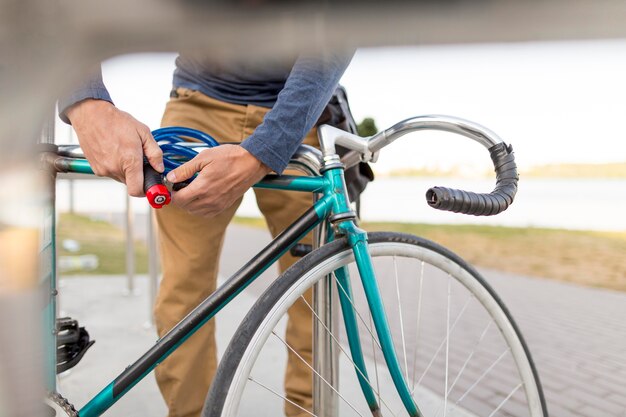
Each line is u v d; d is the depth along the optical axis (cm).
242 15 23
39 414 40
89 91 85
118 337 274
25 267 37
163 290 132
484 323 313
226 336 279
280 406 191
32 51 26
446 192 84
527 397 121
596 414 197
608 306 373
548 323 325
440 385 218
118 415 180
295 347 149
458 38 22
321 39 24
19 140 33
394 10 22
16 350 38
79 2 23
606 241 774
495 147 97
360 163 121
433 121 102
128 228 379
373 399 109
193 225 129
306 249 116
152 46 25
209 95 127
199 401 137
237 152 89
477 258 640
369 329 104
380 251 104
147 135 88
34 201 36
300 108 92
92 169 92
